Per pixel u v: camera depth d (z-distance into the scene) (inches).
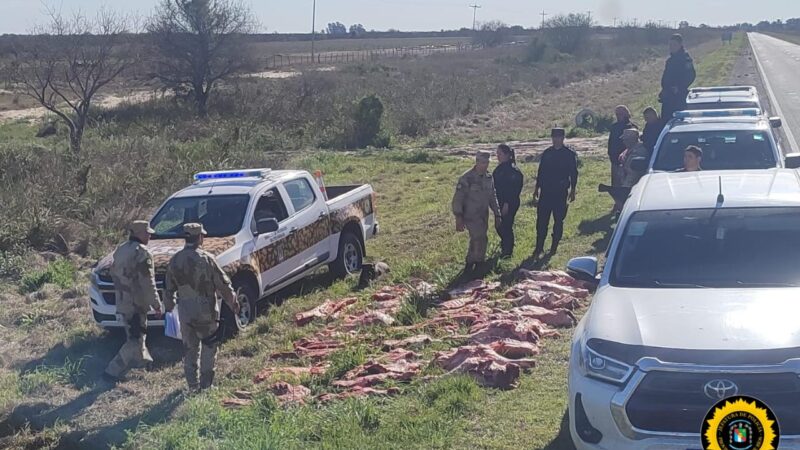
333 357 323.0
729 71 2073.1
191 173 738.2
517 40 4584.2
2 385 325.1
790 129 943.7
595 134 1147.9
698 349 191.3
